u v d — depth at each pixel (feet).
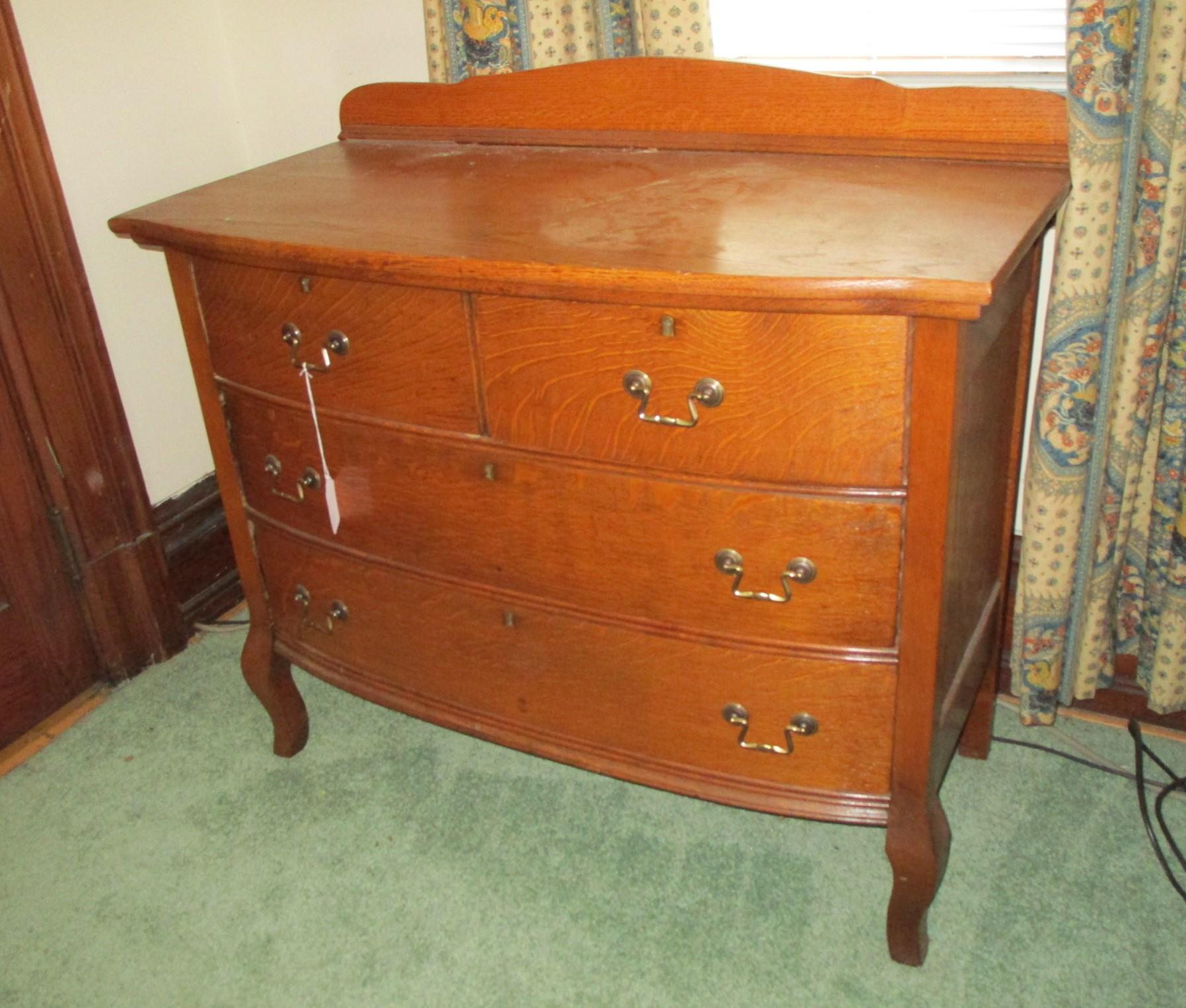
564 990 5.02
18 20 6.03
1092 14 4.43
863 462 3.96
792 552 4.22
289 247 4.45
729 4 6.07
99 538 6.91
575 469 4.44
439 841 5.85
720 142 5.38
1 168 5.94
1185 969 4.93
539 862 5.69
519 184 5.12
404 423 4.76
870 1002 4.89
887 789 4.63
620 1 5.58
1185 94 4.73
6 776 6.48
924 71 5.82
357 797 6.17
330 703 6.91
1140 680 6.16
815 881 5.50
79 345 6.53
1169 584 5.65
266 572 5.91
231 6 7.05
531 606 4.90
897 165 5.00
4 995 5.15
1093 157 4.65
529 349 4.27
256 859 5.82
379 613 5.44
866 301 3.61
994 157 4.91
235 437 5.53
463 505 4.82
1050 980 4.92
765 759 4.75
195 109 7.11
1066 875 5.42
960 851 5.59
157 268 7.10
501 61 5.80
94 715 6.95
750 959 5.11
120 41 6.59
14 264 6.11
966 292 3.47
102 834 6.03
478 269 4.05
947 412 3.76
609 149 5.65
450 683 5.41
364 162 5.78
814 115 5.17
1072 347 5.05
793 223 4.25
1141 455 5.56
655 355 4.04
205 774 6.42
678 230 4.27
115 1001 5.10
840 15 5.89
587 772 6.22
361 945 5.30
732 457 4.12
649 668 4.76
